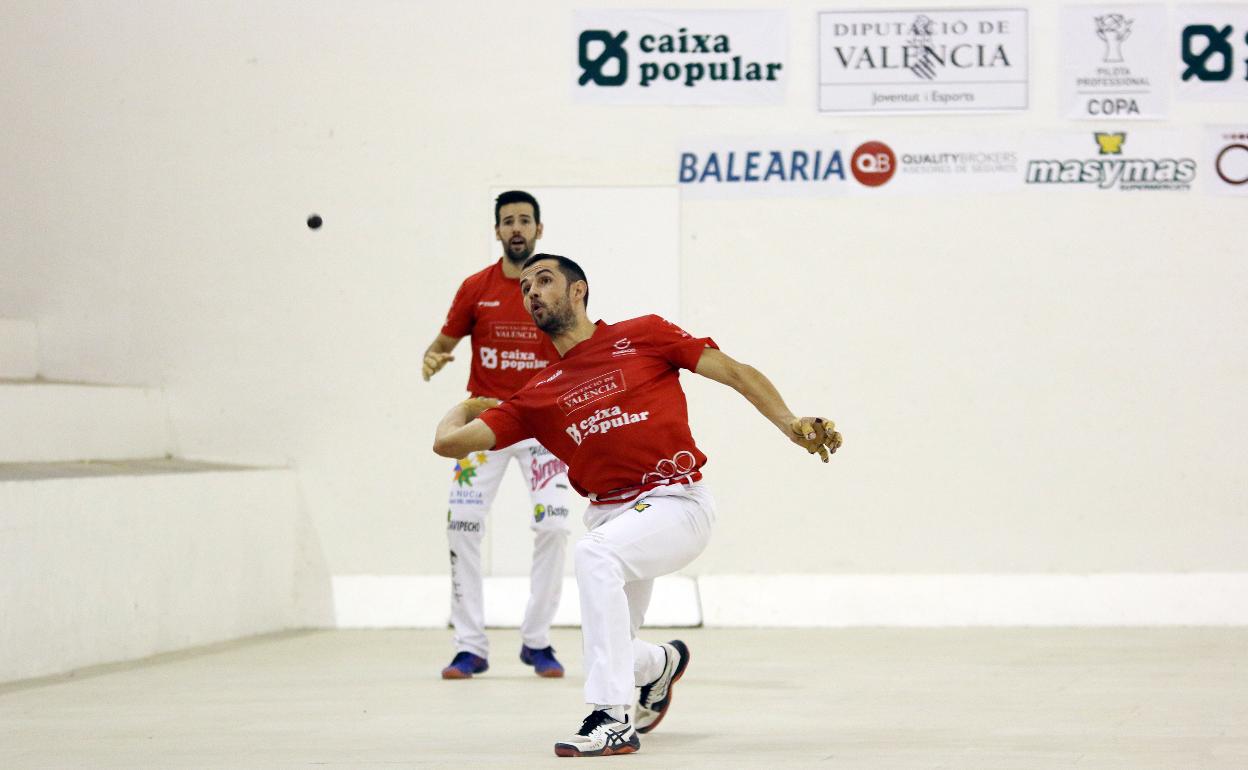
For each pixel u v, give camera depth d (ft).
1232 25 47.60
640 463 25.99
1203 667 36.63
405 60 49.06
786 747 25.23
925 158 48.01
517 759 24.18
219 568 44.06
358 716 29.68
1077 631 45.24
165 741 26.45
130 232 49.80
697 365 26.04
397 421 48.93
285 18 49.39
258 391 49.26
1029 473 47.57
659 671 26.73
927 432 47.78
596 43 48.62
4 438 41.50
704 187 48.34
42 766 23.85
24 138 50.03
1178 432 47.42
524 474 37.24
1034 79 47.85
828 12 48.19
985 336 47.78
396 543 48.73
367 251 49.14
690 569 47.93
